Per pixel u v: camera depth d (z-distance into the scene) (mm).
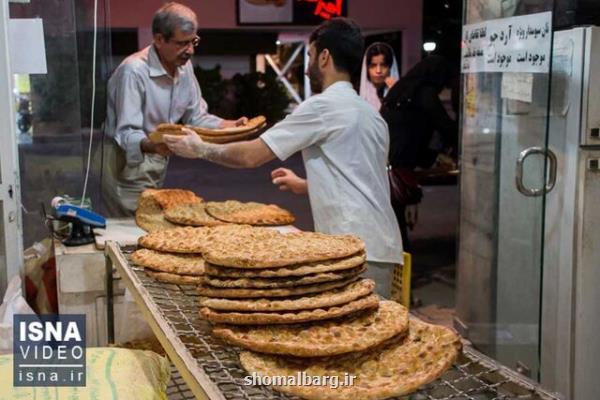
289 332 1130
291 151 2152
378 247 2193
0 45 1951
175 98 2824
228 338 1122
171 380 1604
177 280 1419
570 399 2398
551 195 2398
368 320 1201
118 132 2652
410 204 4164
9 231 2029
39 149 2424
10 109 1990
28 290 2061
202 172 9195
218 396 949
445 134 4027
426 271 4934
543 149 2186
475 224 2939
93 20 2623
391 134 4020
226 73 8688
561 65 2332
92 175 2566
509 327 2611
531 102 2305
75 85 2455
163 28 2625
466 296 3057
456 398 1027
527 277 2447
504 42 2457
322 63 2254
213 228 1713
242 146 2145
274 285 1166
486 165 2793
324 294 1190
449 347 1134
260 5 6996
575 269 2338
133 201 2738
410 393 1014
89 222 1980
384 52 4535
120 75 2703
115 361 1343
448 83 4180
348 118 2154
